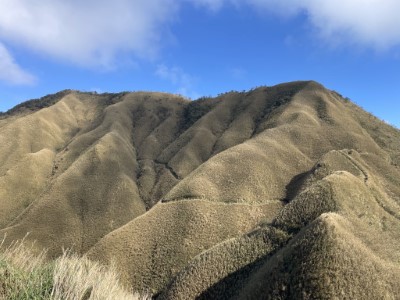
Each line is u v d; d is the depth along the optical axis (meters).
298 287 23.56
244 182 59.12
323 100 88.00
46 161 95.44
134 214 72.25
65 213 70.00
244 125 95.50
